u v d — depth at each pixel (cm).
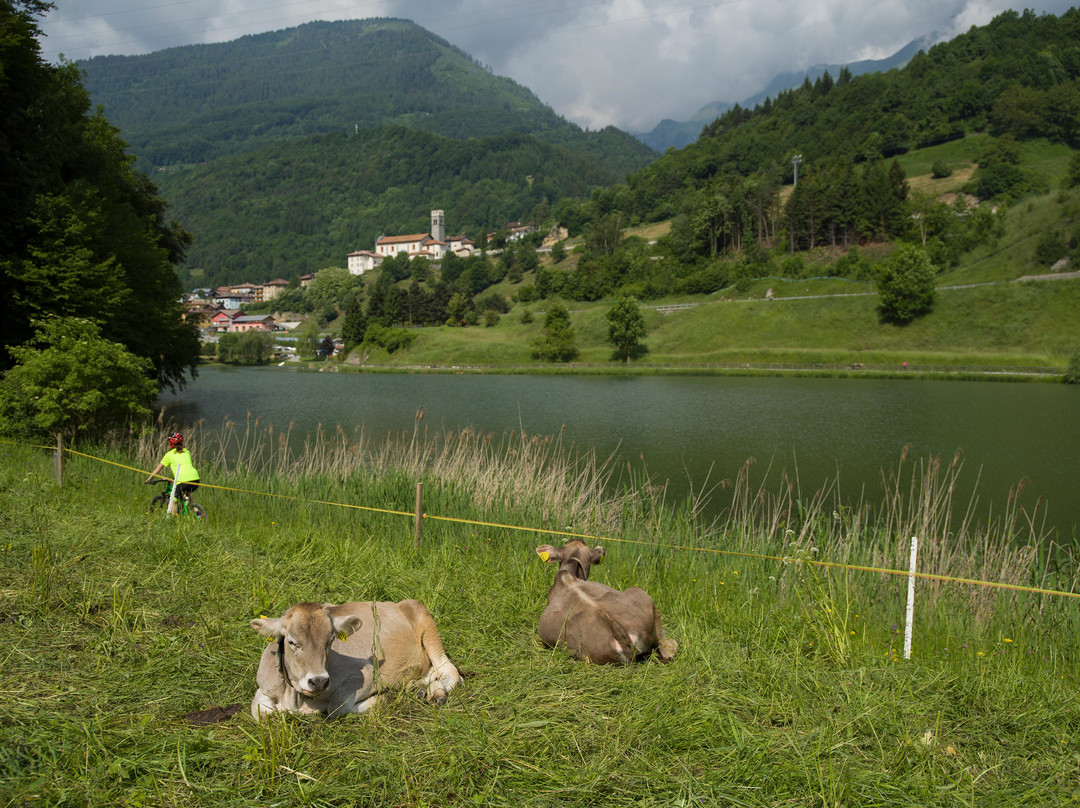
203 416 4078
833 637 609
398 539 1016
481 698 443
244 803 330
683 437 3334
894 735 429
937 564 1002
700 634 602
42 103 2519
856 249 12150
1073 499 2073
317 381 7700
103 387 1764
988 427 3669
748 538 1104
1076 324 7775
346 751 371
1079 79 18400
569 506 1234
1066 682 591
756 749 391
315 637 378
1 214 2345
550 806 338
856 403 4900
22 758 347
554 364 9325
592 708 435
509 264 18662
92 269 2352
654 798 348
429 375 8850
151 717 392
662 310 11200
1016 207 12019
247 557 759
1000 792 371
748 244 13812
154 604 583
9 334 2292
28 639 495
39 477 1155
